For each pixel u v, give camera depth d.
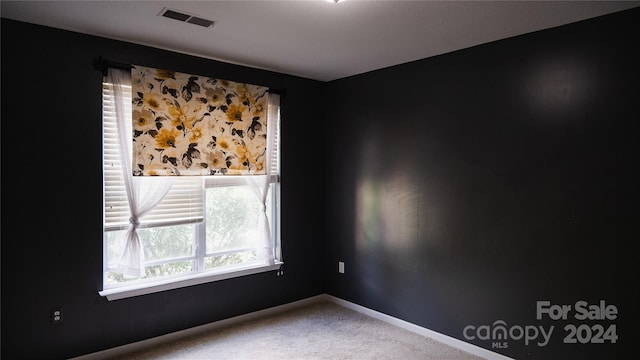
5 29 2.58
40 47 2.70
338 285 4.25
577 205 2.59
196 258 3.46
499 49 2.95
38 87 2.70
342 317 3.86
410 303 3.56
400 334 3.47
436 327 3.37
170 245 3.34
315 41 2.97
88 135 2.89
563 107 2.64
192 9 2.39
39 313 2.73
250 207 3.79
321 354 3.08
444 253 3.31
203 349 3.14
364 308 3.97
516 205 2.88
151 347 3.16
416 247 3.51
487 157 3.03
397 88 3.63
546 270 2.74
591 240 2.54
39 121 2.71
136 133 3.03
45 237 2.74
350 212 4.10
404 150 3.59
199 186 3.46
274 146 3.96
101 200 2.95
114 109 3.02
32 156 2.69
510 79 2.89
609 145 2.46
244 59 3.47
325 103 4.33
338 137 4.21
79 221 2.87
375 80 3.82
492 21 2.56
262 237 3.79
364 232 3.96
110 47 2.96
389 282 3.74
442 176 3.31
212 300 3.53
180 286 3.33
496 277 2.99
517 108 2.86
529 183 2.81
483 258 3.06
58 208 2.79
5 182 2.60
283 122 3.99
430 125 3.38
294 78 4.07
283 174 4.01
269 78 3.86
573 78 2.59
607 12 2.42
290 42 2.99
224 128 3.50
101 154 2.94
